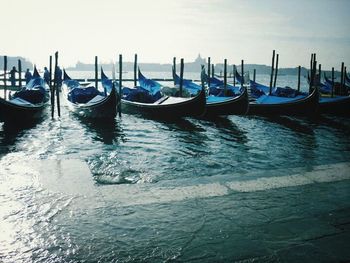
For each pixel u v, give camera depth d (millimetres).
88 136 13312
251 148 11594
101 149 10992
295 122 18547
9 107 14148
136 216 4512
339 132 15719
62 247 3695
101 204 4938
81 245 3744
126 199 5133
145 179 7324
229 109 17656
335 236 3934
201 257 3477
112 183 6918
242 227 4180
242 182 6039
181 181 6184
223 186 5793
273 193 5445
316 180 6191
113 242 3811
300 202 5059
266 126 17047
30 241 3824
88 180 6125
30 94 17219
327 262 3365
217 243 3773
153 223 4305
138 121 17172
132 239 3879
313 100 17984
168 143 12297
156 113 17391
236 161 9484
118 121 16969
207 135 14172
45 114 18172
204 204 4941
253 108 19719
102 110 16094
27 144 11469
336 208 4820
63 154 10109
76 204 4945
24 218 4465
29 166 7113
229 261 3395
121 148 11219
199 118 18469
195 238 3895
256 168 8742
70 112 18969
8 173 6605
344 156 10477
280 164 9234
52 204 4941
